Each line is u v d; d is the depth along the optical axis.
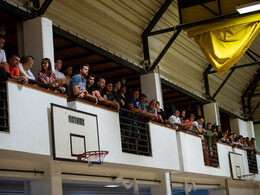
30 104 8.29
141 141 12.73
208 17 15.21
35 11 11.06
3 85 7.82
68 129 9.09
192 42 19.61
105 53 14.18
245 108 26.88
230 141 20.33
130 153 11.52
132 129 12.34
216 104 21.56
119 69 16.50
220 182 20.08
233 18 14.99
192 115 16.11
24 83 8.20
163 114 14.84
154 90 16.03
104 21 14.48
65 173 10.23
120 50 15.15
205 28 15.27
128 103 12.34
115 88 12.31
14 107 7.91
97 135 10.01
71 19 12.96
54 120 8.73
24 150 7.96
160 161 12.93
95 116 10.09
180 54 19.22
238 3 14.88
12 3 10.52
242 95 26.84
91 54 14.72
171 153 13.72
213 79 22.53
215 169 17.11
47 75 9.62
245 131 26.31
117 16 14.96
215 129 18.47
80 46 13.28
